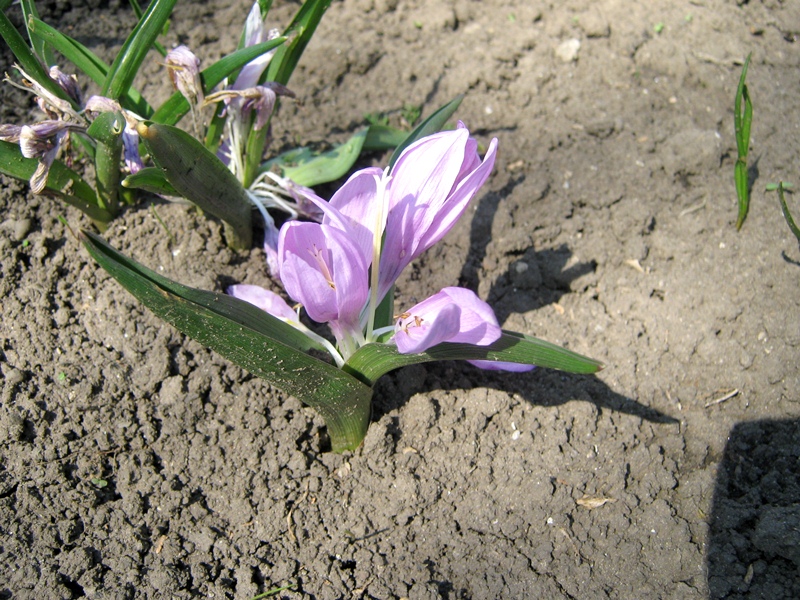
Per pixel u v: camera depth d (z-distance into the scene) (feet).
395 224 0.62
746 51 1.03
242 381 0.77
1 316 0.79
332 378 0.64
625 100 0.99
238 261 0.85
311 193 0.55
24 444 0.73
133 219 0.84
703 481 0.74
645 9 1.07
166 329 0.78
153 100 0.95
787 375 0.80
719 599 0.68
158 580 0.68
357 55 1.03
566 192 0.91
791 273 0.85
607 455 0.75
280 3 1.07
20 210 0.83
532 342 0.58
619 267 0.87
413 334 0.57
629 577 0.69
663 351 0.82
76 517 0.71
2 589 0.67
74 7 1.03
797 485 0.74
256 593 0.68
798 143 0.95
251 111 0.77
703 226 0.89
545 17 1.07
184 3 1.05
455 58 1.04
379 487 0.73
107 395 0.76
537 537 0.72
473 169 0.62
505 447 0.75
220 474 0.74
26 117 0.92
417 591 0.68
